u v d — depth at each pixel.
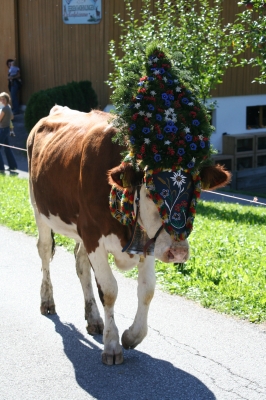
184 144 4.50
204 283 6.98
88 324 5.98
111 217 5.02
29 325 6.15
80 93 19.12
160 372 5.07
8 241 9.41
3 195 12.61
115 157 5.06
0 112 16.14
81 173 5.29
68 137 5.93
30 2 22.36
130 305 6.66
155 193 4.43
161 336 5.79
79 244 6.12
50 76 22.03
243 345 5.55
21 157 18.92
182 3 13.78
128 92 4.70
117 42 19.23
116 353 5.24
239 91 21.92
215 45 13.20
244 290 6.70
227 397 4.63
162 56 4.84
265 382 4.87
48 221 6.25
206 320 6.14
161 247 4.41
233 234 9.53
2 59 24.61
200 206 12.83
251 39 12.22
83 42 20.05
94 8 19.33
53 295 7.06
